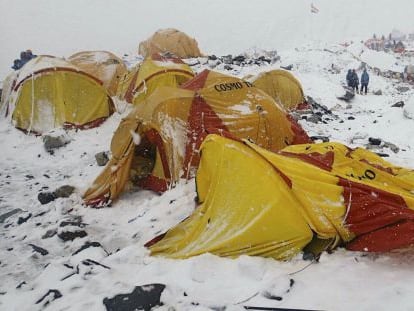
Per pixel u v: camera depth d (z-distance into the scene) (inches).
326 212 231.3
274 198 234.1
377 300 184.2
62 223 294.7
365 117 642.8
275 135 385.4
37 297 209.6
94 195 335.9
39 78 500.1
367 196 232.1
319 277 206.8
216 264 221.6
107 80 659.4
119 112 552.1
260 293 195.0
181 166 339.6
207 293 198.7
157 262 228.4
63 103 504.4
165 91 363.6
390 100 787.4
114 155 340.5
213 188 260.4
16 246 277.7
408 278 199.2
